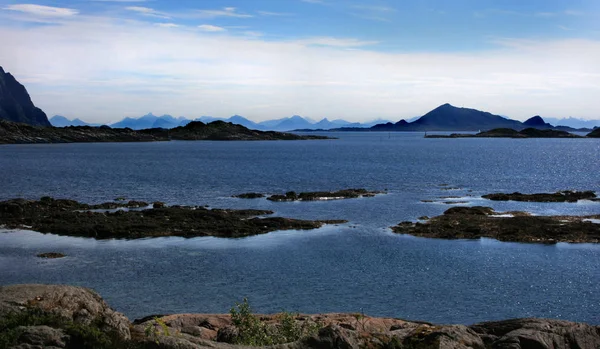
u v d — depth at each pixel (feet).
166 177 376.48
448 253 149.69
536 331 54.65
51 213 207.00
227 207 238.07
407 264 138.21
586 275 128.06
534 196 261.85
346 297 111.96
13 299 41.04
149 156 637.71
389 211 225.35
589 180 364.38
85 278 124.67
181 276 126.72
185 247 156.87
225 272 130.41
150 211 205.16
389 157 628.69
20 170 428.56
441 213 219.82
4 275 126.62
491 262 140.05
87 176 381.19
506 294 114.21
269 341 53.78
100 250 152.46
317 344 45.09
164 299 110.11
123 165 489.26
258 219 192.44
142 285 119.55
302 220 195.31
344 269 133.39
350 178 370.32
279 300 109.91
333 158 606.14
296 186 323.57
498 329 58.18
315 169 448.24
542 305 107.45
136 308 104.63
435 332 52.21
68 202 229.04
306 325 59.88
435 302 109.19
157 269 132.67
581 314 102.53
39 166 472.03
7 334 35.55
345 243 162.71
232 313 60.64
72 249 153.58
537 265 136.98
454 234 171.63
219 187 317.22
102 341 38.06
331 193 271.90
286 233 177.88
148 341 40.50
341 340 45.83
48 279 123.65
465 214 209.36
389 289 117.70
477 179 366.63
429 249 154.51
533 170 444.14
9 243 160.56
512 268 134.21
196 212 202.28
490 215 210.59
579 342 55.42
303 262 140.26
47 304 41.32
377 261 141.18
